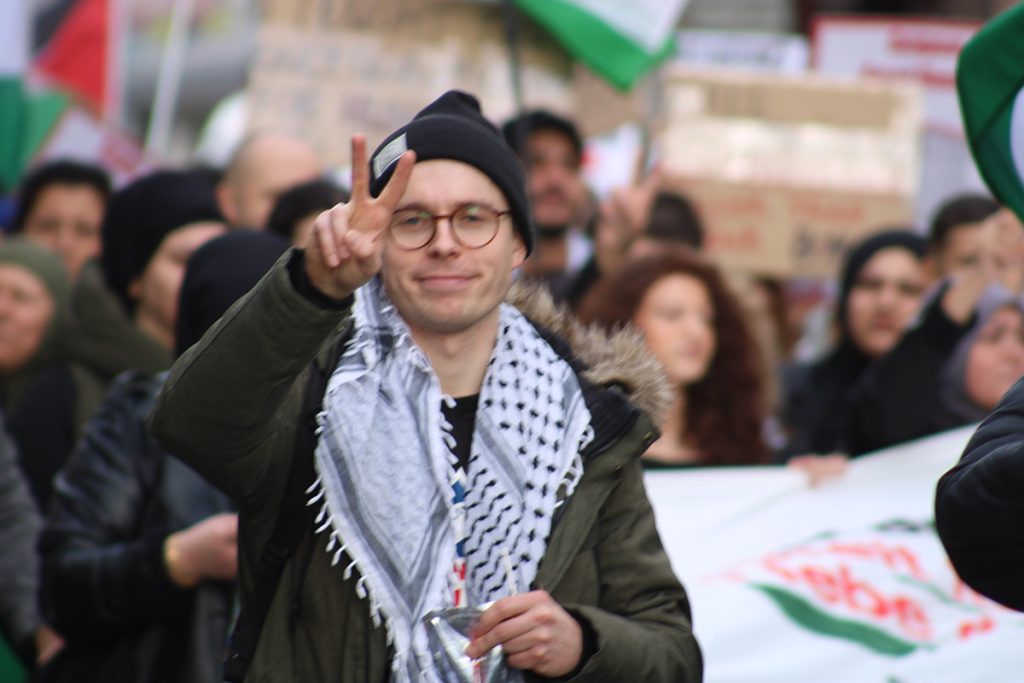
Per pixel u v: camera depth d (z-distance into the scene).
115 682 10.09
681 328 13.62
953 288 15.09
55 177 18.88
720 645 11.96
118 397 10.59
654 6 18.66
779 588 12.14
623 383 8.33
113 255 13.05
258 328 7.27
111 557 10.01
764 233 19.94
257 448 7.61
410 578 7.61
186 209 12.91
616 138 23.67
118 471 10.30
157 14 33.34
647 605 8.11
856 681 12.01
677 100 20.12
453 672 7.52
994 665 12.02
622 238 17.73
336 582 7.74
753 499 13.00
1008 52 8.87
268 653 7.77
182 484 10.21
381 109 19.44
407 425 7.80
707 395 13.73
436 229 7.86
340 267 7.20
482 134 7.98
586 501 7.97
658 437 8.27
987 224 15.05
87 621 10.07
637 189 18.00
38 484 12.89
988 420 7.76
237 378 7.33
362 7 19.48
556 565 7.86
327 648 7.71
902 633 12.14
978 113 8.99
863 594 12.25
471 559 7.83
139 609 9.98
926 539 12.72
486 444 7.95
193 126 33.34
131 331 13.05
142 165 23.11
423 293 7.91
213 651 9.92
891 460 13.24
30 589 12.14
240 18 33.50
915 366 15.06
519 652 7.55
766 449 13.95
